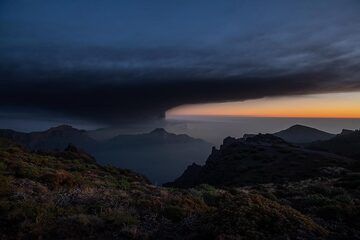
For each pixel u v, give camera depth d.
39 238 12.45
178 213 15.52
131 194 20.31
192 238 12.58
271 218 13.56
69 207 15.76
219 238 11.71
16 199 16.41
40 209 14.70
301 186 36.53
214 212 14.23
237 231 12.29
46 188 19.61
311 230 13.76
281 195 28.59
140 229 13.70
